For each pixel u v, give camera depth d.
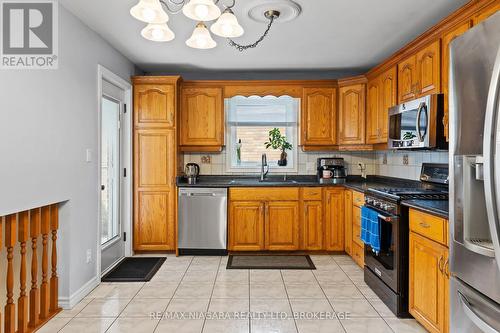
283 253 4.23
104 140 3.59
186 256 4.14
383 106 3.72
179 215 4.15
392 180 4.16
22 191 2.15
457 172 1.59
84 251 2.95
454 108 1.61
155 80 4.17
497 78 1.25
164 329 2.36
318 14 2.82
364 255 3.27
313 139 4.46
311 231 4.18
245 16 2.83
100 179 3.23
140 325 2.42
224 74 4.71
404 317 2.52
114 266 3.74
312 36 3.32
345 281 3.28
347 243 4.04
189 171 4.41
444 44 2.56
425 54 2.83
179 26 3.05
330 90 4.44
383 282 2.81
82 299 2.87
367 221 3.06
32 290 2.43
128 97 4.09
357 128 4.25
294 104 4.83
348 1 2.58
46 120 2.40
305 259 4.00
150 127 4.18
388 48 3.68
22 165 2.15
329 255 4.17
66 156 2.65
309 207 4.17
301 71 4.64
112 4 2.61
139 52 3.78
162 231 4.20
